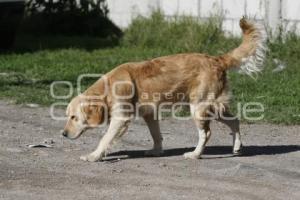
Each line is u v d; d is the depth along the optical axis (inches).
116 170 397.4
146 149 449.4
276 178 385.7
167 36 880.9
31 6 994.7
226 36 852.6
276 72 695.1
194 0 896.9
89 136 479.5
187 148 454.0
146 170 398.6
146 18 925.8
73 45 900.6
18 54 832.9
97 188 363.3
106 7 990.4
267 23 810.2
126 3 971.9
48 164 407.5
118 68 424.8
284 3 801.6
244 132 503.8
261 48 434.3
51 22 1001.5
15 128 501.4
